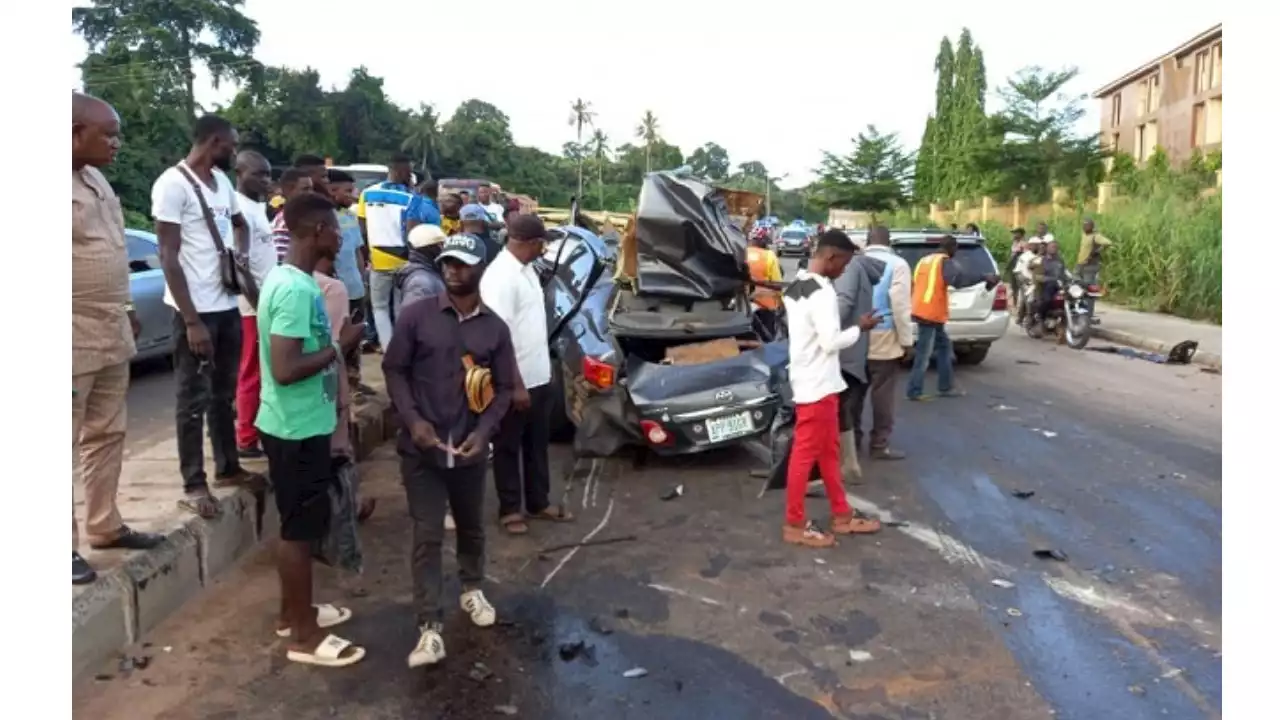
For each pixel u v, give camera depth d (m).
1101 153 35.00
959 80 51.78
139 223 29.33
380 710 3.64
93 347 3.98
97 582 3.99
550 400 5.79
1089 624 4.41
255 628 4.31
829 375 5.38
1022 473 6.95
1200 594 4.76
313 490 3.91
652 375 7.00
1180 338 14.00
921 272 9.58
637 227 7.55
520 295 5.52
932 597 4.72
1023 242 17.55
